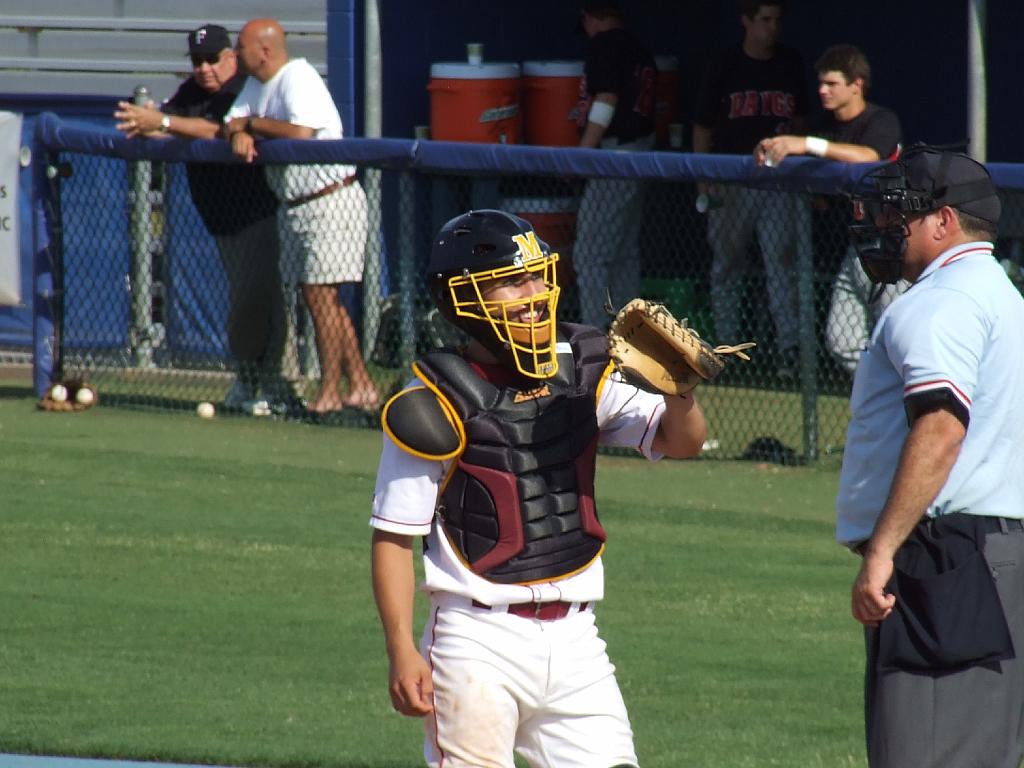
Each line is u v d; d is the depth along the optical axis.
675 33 55.72
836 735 20.16
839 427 39.00
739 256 42.59
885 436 14.67
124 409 42.97
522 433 13.18
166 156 41.28
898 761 14.30
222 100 42.81
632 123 46.78
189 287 45.44
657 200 48.62
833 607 26.05
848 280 35.94
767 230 40.88
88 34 50.09
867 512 14.81
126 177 44.91
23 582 27.03
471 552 13.19
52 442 38.50
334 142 39.12
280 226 40.91
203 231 45.28
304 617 25.42
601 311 45.12
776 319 41.38
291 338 42.44
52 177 44.09
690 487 34.47
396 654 13.07
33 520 31.06
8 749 19.42
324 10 49.00
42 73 50.38
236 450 37.88
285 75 40.25
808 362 36.19
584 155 36.56
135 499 32.94
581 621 13.52
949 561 14.20
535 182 47.72
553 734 13.45
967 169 14.79
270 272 41.69
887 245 15.04
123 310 45.78
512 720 13.23
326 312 40.69
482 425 13.10
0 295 44.41
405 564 13.27
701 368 13.08
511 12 52.88
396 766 18.92
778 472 35.84
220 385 45.56
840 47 37.22
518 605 13.19
